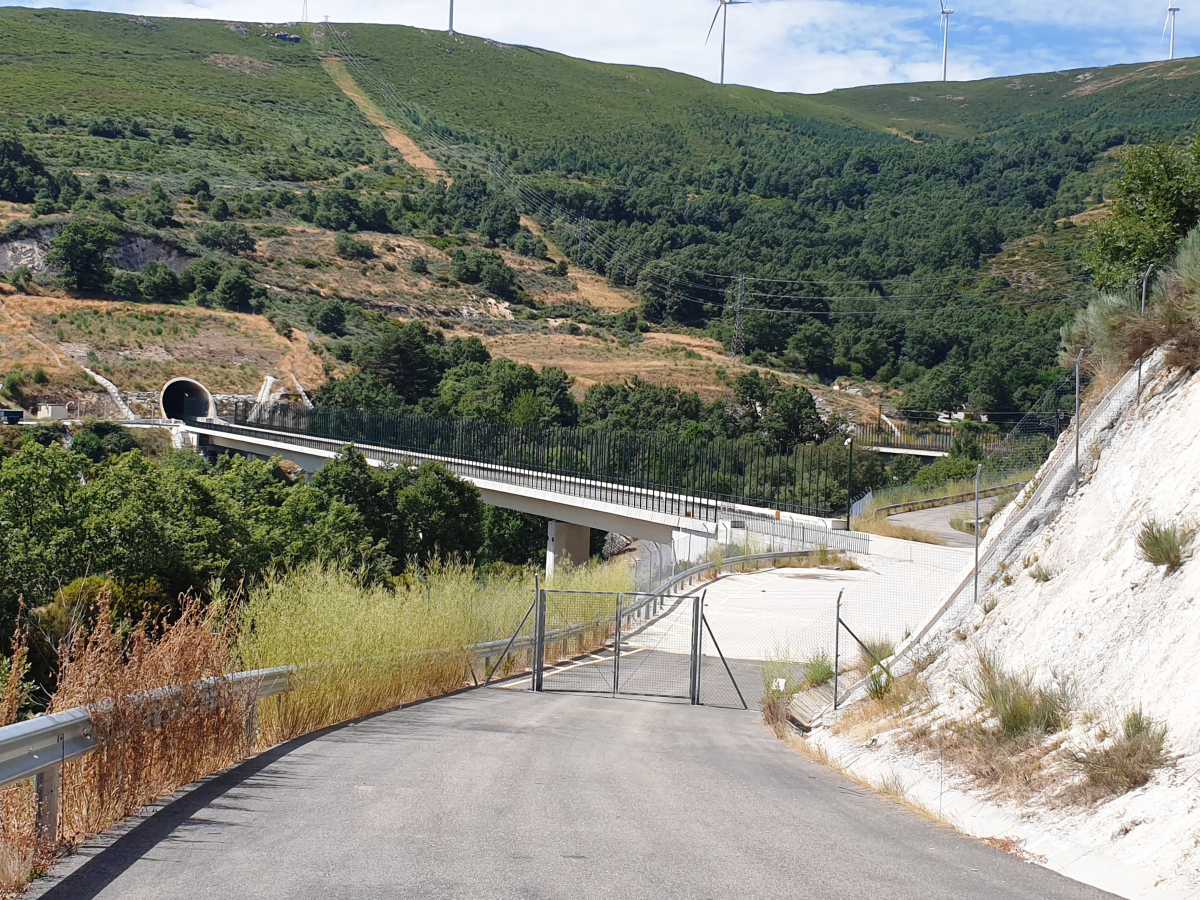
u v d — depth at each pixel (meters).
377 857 5.88
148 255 130.50
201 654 8.37
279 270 141.75
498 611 19.66
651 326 158.88
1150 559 9.27
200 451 87.69
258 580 26.52
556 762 9.69
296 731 11.12
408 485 47.03
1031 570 11.94
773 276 170.25
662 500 44.09
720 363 133.12
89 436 78.62
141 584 20.16
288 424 79.94
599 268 187.12
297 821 6.77
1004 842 6.90
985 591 13.05
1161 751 7.14
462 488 47.88
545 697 16.73
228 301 123.12
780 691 15.93
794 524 40.06
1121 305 14.09
